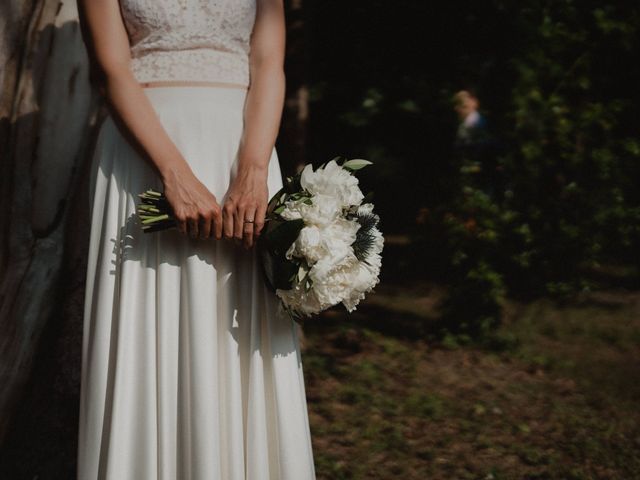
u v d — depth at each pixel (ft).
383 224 31.27
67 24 10.03
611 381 17.74
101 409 7.37
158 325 7.39
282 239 7.11
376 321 22.97
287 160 19.74
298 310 7.43
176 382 7.42
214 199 7.18
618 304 24.26
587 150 20.93
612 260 24.36
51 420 10.14
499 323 21.07
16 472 10.04
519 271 21.57
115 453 7.22
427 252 21.02
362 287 7.47
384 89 22.30
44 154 10.06
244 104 7.75
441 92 20.45
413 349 20.22
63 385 10.16
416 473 12.55
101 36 7.36
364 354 19.65
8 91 9.84
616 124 21.35
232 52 7.71
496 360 19.29
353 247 7.43
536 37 20.35
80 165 10.22
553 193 21.03
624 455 13.43
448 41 21.98
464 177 20.57
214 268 7.50
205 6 7.52
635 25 20.98
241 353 7.68
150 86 7.49
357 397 16.19
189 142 7.46
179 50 7.51
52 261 10.19
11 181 9.95
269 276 7.57
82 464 7.45
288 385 7.72
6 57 9.75
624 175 21.43
